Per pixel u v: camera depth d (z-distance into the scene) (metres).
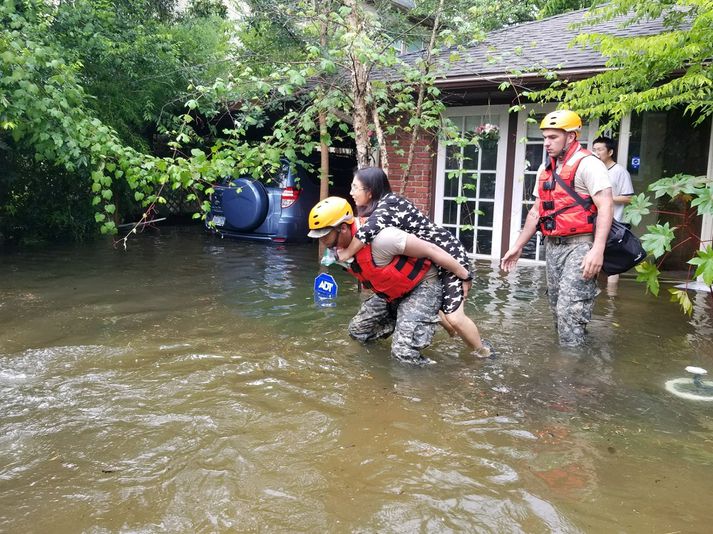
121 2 11.18
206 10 15.29
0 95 6.91
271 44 10.09
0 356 4.50
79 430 3.28
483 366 4.38
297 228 11.02
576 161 4.64
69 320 5.56
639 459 3.01
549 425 3.40
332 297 6.59
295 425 3.36
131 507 2.55
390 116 9.34
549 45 8.88
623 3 6.73
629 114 8.20
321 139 6.86
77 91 7.36
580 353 4.68
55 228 11.08
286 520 2.47
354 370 4.28
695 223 8.29
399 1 9.88
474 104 9.37
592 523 2.46
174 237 11.69
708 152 8.21
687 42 6.12
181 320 5.60
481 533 2.40
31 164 10.70
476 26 6.60
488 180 9.43
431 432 3.29
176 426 3.33
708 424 3.44
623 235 4.64
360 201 4.47
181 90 11.09
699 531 2.41
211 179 6.42
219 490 2.69
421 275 4.32
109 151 6.98
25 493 2.66
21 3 8.59
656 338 5.11
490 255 9.52
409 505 2.58
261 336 5.10
